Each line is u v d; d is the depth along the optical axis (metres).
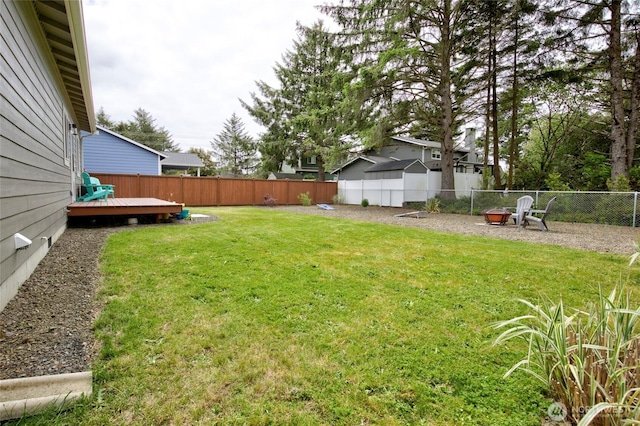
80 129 9.84
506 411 1.53
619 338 1.39
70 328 2.19
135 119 39.78
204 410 1.50
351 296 2.94
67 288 2.91
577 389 1.42
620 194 8.65
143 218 7.61
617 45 10.28
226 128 41.62
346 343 2.12
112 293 2.82
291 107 20.91
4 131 2.44
